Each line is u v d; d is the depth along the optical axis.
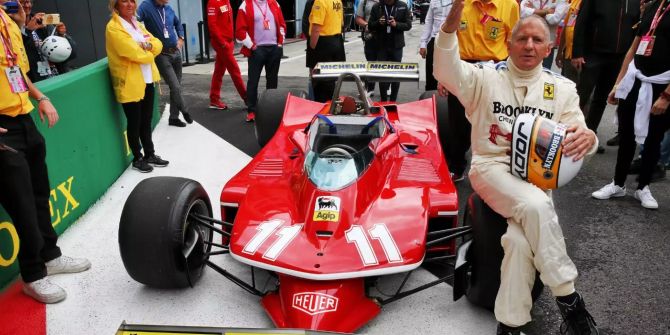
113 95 5.43
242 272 3.76
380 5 8.20
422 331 3.11
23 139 3.30
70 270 3.71
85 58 12.42
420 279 3.67
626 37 5.85
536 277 2.92
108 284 3.60
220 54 8.09
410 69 5.71
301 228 3.09
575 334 2.75
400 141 4.44
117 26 5.16
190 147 6.63
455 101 5.04
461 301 3.41
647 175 4.91
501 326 2.92
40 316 3.24
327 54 7.94
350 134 3.95
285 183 3.70
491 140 3.02
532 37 2.80
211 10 7.81
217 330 2.16
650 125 4.68
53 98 4.18
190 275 3.41
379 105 5.27
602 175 5.81
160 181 3.33
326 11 7.68
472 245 3.04
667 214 4.82
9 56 3.14
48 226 3.60
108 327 3.16
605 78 6.14
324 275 2.74
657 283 3.70
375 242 2.96
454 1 2.66
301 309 2.68
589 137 2.66
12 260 3.61
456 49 2.84
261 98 6.06
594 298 3.51
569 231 4.49
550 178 2.68
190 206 3.29
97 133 5.00
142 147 6.21
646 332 3.17
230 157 6.29
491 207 2.95
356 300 2.87
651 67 4.53
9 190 3.15
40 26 6.13
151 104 5.71
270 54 7.82
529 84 2.93
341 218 3.07
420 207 3.30
